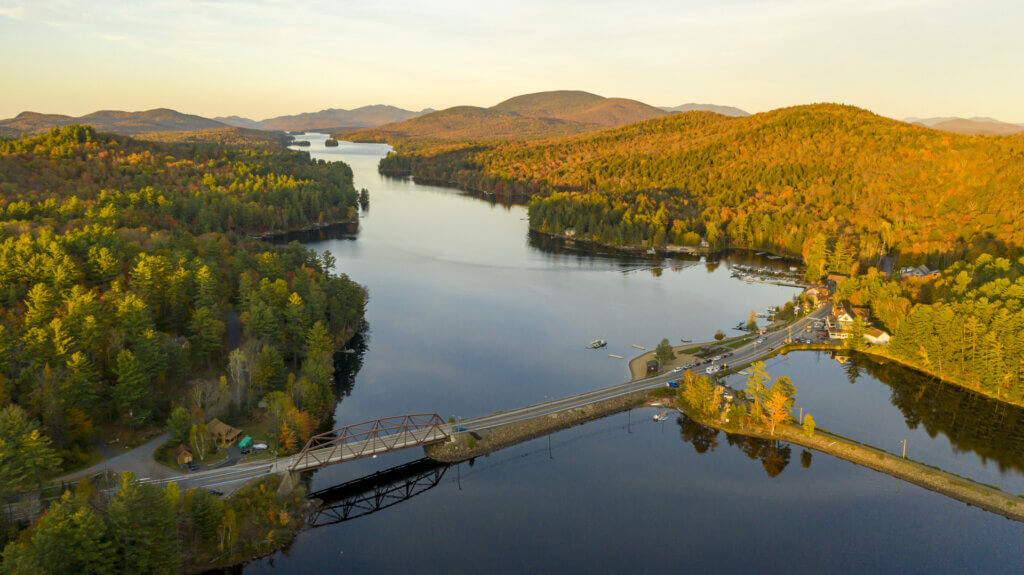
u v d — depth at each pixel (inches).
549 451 5723.4
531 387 6983.3
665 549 4375.0
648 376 7150.6
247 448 5162.4
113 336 5821.9
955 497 4909.0
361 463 5526.6
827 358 7760.8
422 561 4252.0
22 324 5949.8
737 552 4338.1
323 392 6136.8
